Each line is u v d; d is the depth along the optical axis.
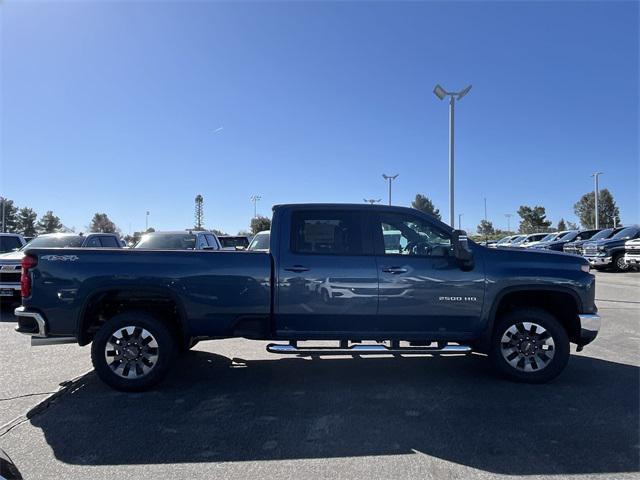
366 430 4.52
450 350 5.84
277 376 6.30
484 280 5.89
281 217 5.95
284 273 5.77
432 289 5.82
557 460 3.92
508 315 6.00
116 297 5.77
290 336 5.83
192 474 3.71
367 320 5.82
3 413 4.98
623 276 20.72
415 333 5.90
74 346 8.02
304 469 3.78
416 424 4.66
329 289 5.76
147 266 5.68
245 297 5.73
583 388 5.75
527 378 5.93
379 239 5.95
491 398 5.41
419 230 6.06
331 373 6.43
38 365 6.83
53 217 71.88
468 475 3.68
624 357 7.19
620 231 24.06
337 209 6.00
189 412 5.00
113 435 4.43
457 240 5.72
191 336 5.78
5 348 7.89
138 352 5.69
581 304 6.00
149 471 3.75
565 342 5.89
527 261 6.01
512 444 4.21
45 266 5.65
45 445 4.22
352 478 3.64
